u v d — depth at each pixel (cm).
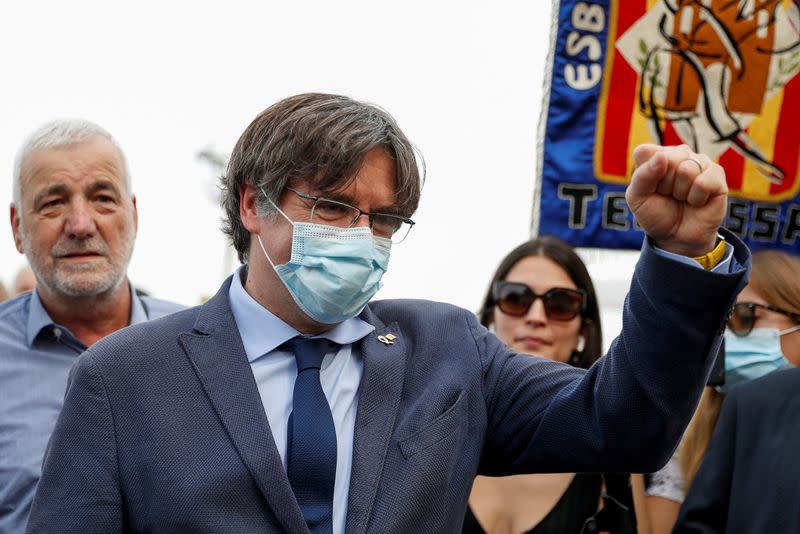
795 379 349
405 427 231
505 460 247
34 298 368
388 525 218
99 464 221
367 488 221
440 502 226
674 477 400
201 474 216
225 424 222
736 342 417
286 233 236
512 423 243
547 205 456
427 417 232
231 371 230
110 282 359
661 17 454
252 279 247
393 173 237
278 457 219
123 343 232
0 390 351
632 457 221
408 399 238
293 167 232
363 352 241
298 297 234
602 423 219
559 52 456
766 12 455
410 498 221
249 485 217
